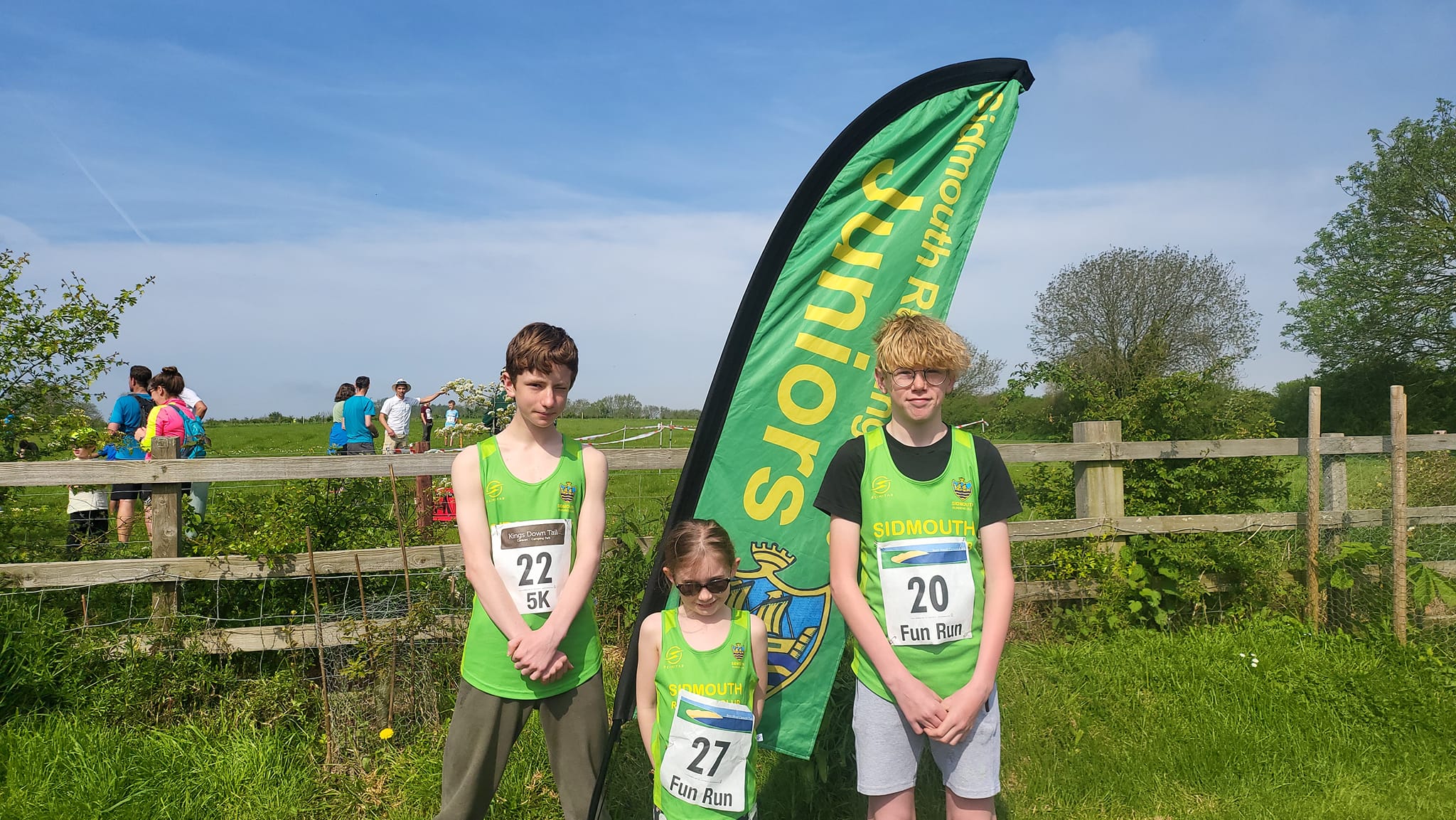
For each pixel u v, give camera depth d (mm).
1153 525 5180
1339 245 28766
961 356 2246
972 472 2262
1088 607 5020
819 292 3016
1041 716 3855
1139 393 6172
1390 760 3611
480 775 2385
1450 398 26297
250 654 4031
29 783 3096
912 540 2207
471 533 2352
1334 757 3617
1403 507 4887
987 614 2197
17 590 3779
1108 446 5195
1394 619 4859
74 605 4047
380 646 3766
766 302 2979
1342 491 5500
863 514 2291
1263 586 5102
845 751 3273
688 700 2350
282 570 3969
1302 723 3838
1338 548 5230
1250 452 5371
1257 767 3539
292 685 3789
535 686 2348
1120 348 33219
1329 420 28906
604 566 4484
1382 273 27500
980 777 2182
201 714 3637
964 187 3201
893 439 2301
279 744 3492
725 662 2387
